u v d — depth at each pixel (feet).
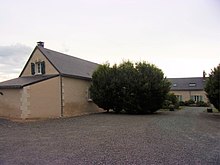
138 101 73.61
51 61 68.44
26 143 29.17
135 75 74.18
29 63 73.05
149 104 74.64
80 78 73.82
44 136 34.01
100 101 75.82
